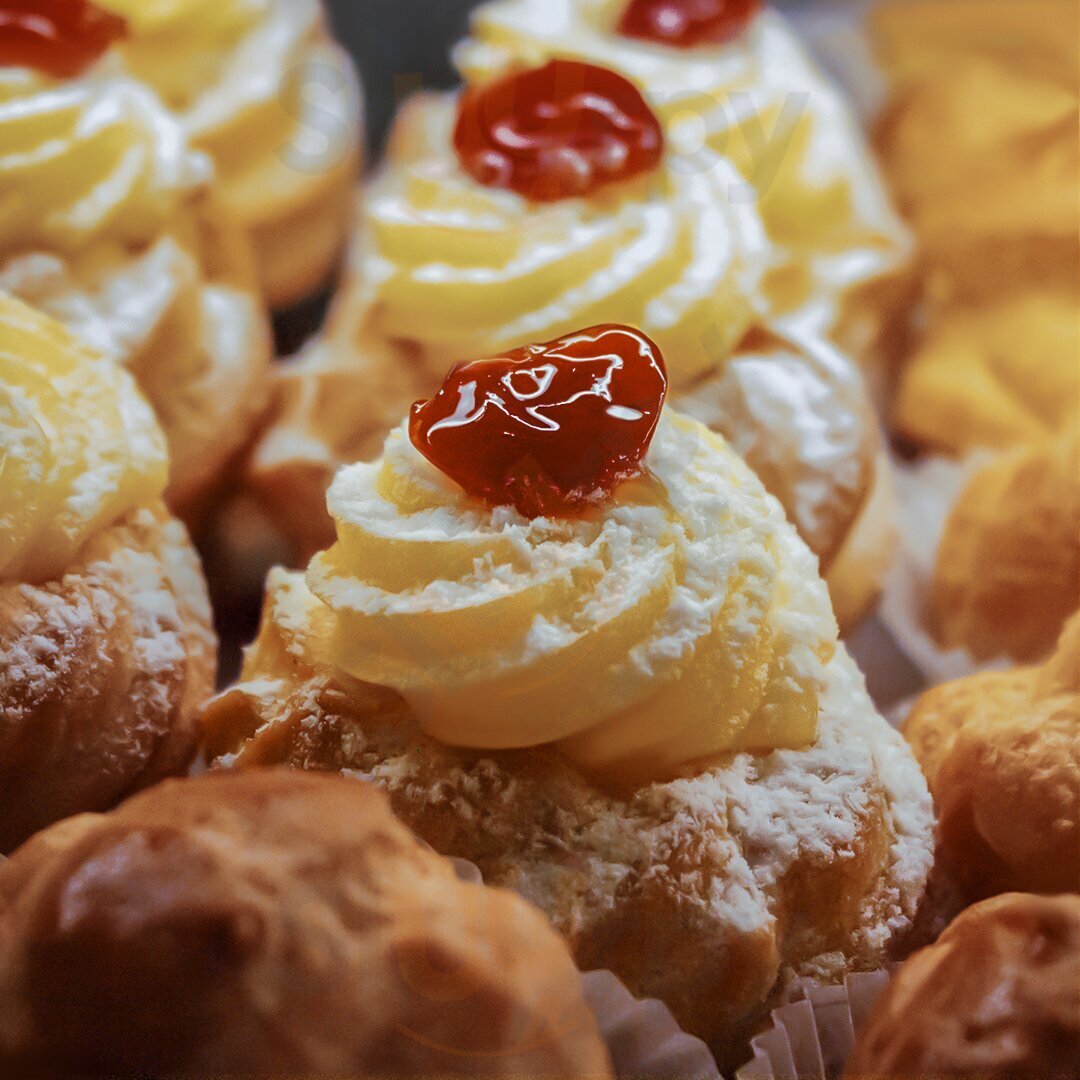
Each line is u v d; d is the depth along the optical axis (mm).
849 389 289
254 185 327
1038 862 240
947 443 319
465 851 230
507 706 227
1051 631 285
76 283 289
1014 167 328
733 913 228
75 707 243
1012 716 251
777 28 346
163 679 251
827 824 233
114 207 292
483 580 227
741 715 233
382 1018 202
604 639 226
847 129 337
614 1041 224
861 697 247
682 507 233
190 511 291
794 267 312
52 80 296
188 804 210
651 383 235
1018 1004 209
